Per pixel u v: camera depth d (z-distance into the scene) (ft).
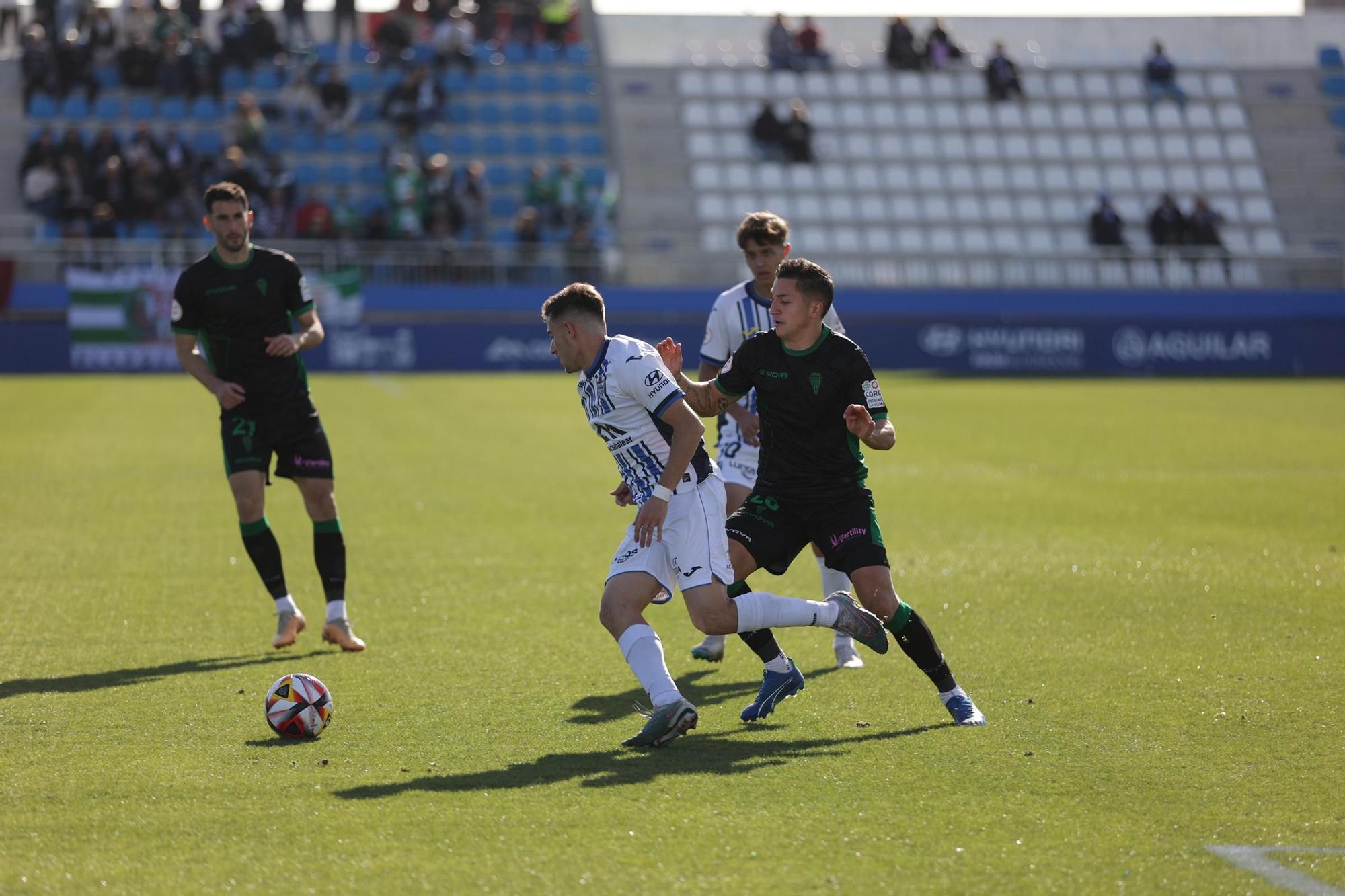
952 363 306.76
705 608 51.26
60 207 294.46
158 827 41.83
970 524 108.17
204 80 335.67
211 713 54.75
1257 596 79.66
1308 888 37.70
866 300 305.32
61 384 251.39
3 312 275.59
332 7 370.12
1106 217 330.95
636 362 50.49
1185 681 60.34
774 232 68.49
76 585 82.12
